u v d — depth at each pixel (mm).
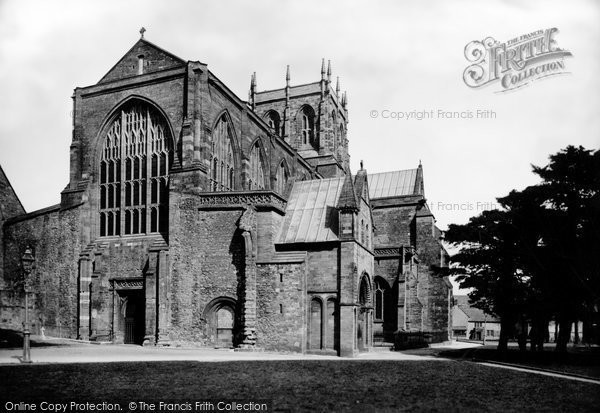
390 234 77562
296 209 52812
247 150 60656
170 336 47188
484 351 56969
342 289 46438
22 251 56906
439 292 73312
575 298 43406
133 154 54375
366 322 54938
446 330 72562
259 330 46031
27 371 26516
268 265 46844
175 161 50438
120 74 57156
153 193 52875
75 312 52781
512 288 48469
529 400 22188
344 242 47281
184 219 48781
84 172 55562
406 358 45250
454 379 28750
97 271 51812
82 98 56938
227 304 47344
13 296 55094
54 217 55594
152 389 22031
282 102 98750
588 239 41969
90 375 25766
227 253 47594
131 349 43594
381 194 85750
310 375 28391
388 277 69562
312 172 87312
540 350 54375
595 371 35094
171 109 51969
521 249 46812
